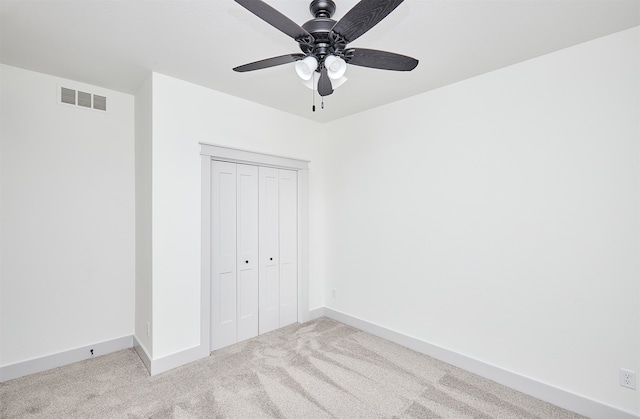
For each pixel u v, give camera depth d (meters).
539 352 2.14
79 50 2.11
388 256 3.10
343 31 1.37
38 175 2.47
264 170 3.31
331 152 3.72
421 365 2.56
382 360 2.64
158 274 2.43
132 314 2.92
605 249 1.90
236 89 2.76
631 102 1.82
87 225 2.69
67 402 2.03
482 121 2.43
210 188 2.76
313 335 3.18
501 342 2.32
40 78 2.47
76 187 2.64
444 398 2.10
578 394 1.97
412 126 2.90
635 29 1.80
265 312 3.29
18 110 2.39
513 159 2.27
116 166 2.84
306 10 1.67
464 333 2.52
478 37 1.92
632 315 1.81
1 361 2.30
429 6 1.62
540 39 1.94
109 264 2.80
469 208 2.50
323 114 3.46
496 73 2.36
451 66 2.30
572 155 2.02
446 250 2.64
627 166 1.83
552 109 2.10
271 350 2.83
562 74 2.06
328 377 2.35
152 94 2.43
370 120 3.27
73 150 2.62
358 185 3.40
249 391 2.16
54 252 2.54
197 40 1.99
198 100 2.68
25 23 1.79
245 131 3.00
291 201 3.59
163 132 2.47
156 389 2.18
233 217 3.03
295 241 3.62
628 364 1.82
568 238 2.03
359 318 3.38
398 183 3.02
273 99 3.00
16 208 2.38
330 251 3.73
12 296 2.36
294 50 2.11
